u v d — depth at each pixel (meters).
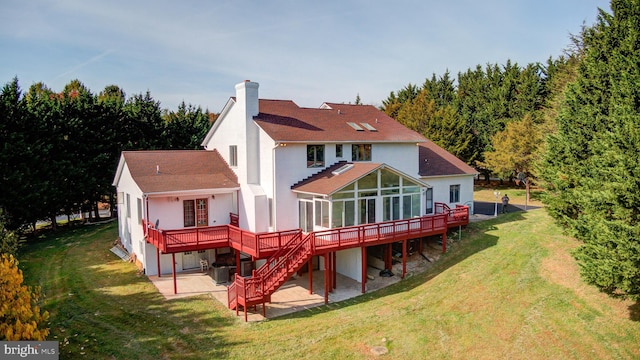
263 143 24.70
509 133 43.88
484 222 30.02
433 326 16.78
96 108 37.75
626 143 15.30
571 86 23.17
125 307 18.66
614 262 14.63
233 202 26.16
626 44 19.34
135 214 25.11
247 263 22.83
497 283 20.03
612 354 14.48
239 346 15.37
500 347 15.12
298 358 14.61
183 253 24.22
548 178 23.12
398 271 23.50
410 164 29.58
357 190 22.66
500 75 63.03
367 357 14.73
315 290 21.56
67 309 18.28
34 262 25.88
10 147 29.52
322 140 24.72
